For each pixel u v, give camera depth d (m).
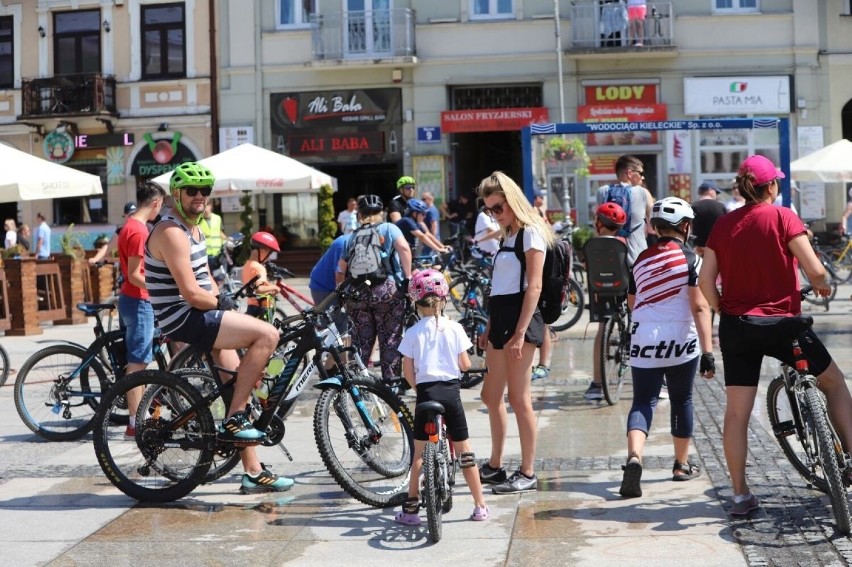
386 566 5.77
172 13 31.89
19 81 32.78
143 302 8.98
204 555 6.05
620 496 6.92
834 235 29.16
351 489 6.87
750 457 7.84
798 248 6.17
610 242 9.95
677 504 6.70
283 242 31.12
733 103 29.92
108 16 32.12
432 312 6.59
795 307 6.27
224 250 17.22
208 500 7.24
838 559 5.51
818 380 6.46
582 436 8.88
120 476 7.20
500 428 7.32
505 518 6.59
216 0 31.45
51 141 32.28
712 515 6.43
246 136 31.42
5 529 6.63
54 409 9.35
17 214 32.53
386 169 31.44
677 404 7.21
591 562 5.68
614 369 10.29
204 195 7.12
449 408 6.48
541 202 18.12
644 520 6.39
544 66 30.11
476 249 15.20
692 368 7.17
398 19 30.27
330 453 6.88
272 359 7.58
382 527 6.52
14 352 15.68
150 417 7.18
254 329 6.99
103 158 32.25
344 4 30.78
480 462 8.08
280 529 6.52
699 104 29.92
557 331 16.05
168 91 31.86
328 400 7.00
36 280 18.97
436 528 6.15
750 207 6.36
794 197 29.92
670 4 29.62
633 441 6.89
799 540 5.86
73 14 32.59
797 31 29.80
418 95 30.48
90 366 9.37
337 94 30.89
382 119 30.73
